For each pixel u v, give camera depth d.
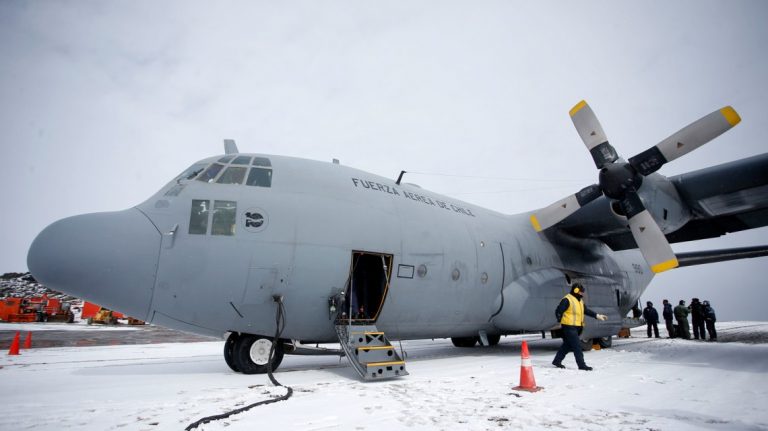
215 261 6.50
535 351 11.59
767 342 14.26
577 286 7.67
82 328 24.34
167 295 6.39
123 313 6.60
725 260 12.59
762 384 5.95
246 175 7.18
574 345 7.36
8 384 6.16
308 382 6.20
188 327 6.83
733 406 4.59
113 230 6.31
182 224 6.55
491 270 9.69
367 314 8.35
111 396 5.20
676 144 8.30
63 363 8.91
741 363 8.30
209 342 16.31
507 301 9.88
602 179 8.91
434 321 8.83
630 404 4.67
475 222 10.12
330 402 4.77
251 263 6.64
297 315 7.03
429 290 8.39
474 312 9.48
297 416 4.15
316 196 7.41
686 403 4.73
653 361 8.66
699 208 10.04
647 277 16.31
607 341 11.97
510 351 11.59
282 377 6.72
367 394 5.23
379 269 8.22
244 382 6.22
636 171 8.76
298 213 7.09
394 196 8.60
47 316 29.66
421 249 8.29
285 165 7.61
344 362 9.22
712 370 7.30
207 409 4.47
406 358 9.59
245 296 6.64
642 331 25.55
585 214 11.07
